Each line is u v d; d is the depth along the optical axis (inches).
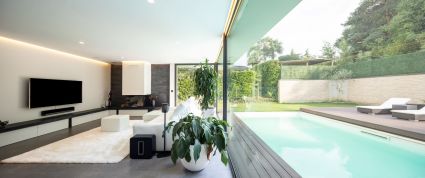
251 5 78.8
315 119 73.5
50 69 188.4
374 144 46.4
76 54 216.7
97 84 260.8
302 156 68.2
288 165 62.9
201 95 199.5
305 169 59.6
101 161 104.1
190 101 170.1
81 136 154.1
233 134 129.3
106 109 258.1
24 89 163.6
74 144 133.0
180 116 125.7
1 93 146.7
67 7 93.2
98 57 236.8
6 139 132.8
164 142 117.3
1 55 146.8
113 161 104.2
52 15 102.8
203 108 197.5
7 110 150.5
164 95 289.6
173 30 130.8
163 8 95.9
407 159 39.2
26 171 92.8
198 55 226.4
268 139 89.5
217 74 210.8
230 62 144.5
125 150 121.2
